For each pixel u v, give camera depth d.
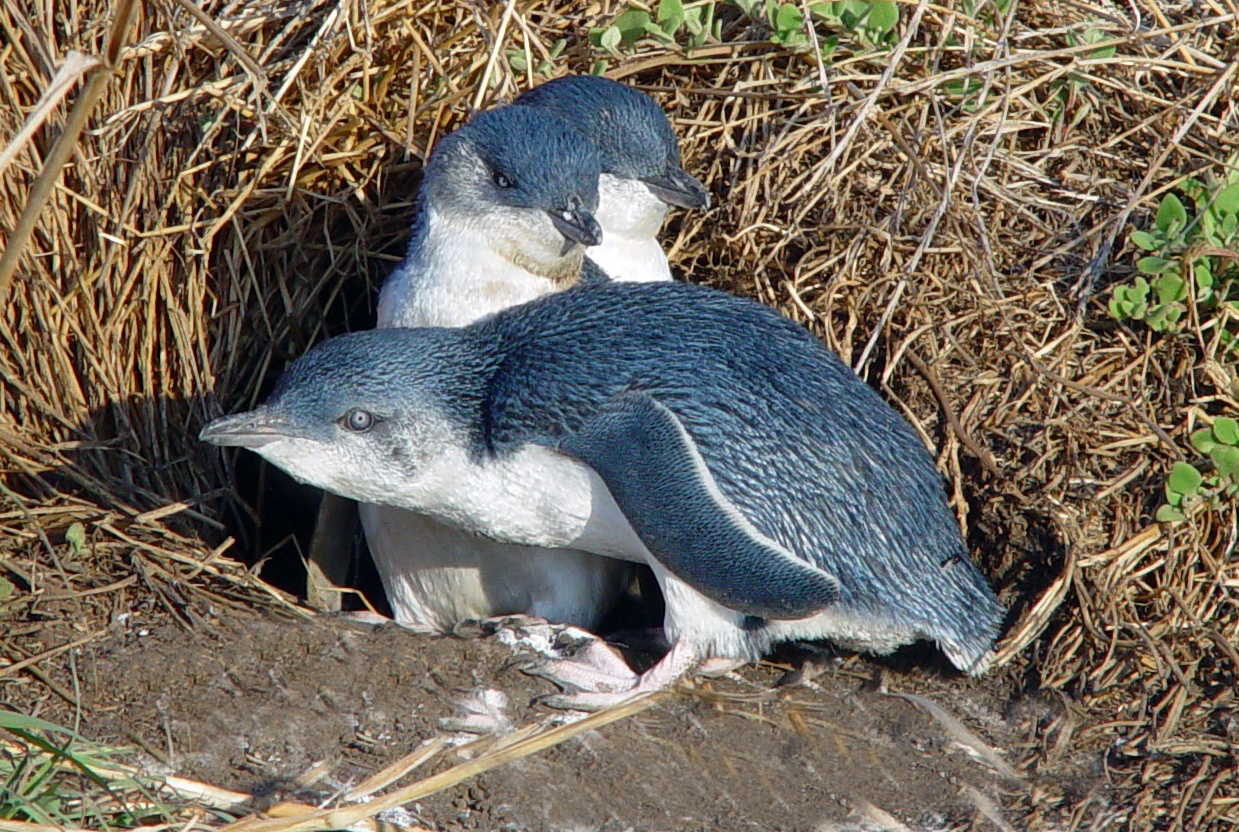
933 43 10.04
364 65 9.36
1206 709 7.35
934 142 9.68
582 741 7.01
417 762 6.62
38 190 6.18
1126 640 7.66
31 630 7.41
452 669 7.48
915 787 6.93
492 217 8.14
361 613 8.31
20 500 8.05
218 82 9.07
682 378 7.21
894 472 7.47
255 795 6.50
